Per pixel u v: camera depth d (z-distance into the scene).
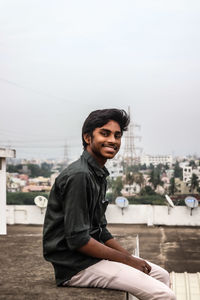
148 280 2.34
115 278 2.34
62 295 2.34
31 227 13.48
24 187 68.62
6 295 2.45
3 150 9.84
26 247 4.47
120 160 76.44
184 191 62.06
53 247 2.40
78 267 2.39
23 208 14.60
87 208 2.29
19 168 106.88
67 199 2.27
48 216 2.45
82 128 2.51
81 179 2.26
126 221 14.73
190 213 14.38
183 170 84.25
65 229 2.28
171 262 9.84
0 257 3.81
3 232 9.94
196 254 10.59
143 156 120.88
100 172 2.42
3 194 10.03
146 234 13.06
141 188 57.44
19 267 3.31
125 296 2.30
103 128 2.40
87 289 2.42
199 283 5.23
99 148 2.41
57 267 2.48
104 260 2.41
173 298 2.30
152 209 14.52
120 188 57.62
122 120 2.44
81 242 2.26
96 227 2.51
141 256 10.48
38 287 2.61
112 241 2.73
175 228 14.05
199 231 13.54
